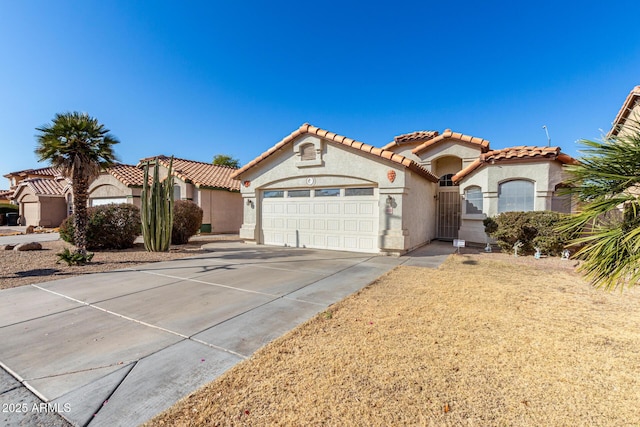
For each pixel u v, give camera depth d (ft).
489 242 41.93
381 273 27.22
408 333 14.11
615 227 11.03
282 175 44.39
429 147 55.01
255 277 25.82
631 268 9.95
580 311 17.01
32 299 19.70
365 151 37.09
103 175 75.87
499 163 41.01
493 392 9.72
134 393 9.80
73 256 30.81
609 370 10.96
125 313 17.16
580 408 8.94
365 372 10.85
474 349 12.53
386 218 36.68
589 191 11.69
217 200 70.90
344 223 40.40
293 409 8.95
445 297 19.67
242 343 13.41
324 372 10.86
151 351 12.64
